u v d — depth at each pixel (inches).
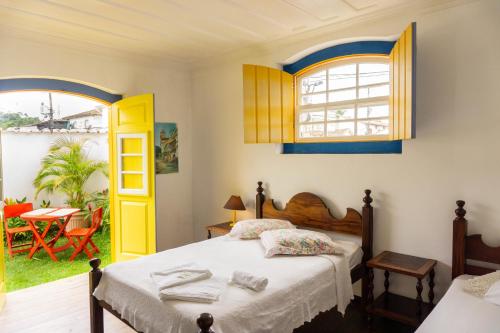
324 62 148.6
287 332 89.6
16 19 126.3
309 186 150.6
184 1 112.0
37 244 203.2
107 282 101.8
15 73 140.6
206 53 172.9
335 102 146.9
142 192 168.9
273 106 152.2
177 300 82.7
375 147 133.6
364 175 133.9
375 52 133.4
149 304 86.0
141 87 180.5
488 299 88.7
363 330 117.3
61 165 265.7
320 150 148.9
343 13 123.0
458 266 110.0
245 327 79.2
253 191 171.8
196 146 200.1
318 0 112.3
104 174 285.6
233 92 177.9
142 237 171.2
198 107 197.3
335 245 118.6
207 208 195.9
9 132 263.3
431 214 118.3
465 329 76.1
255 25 134.2
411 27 101.7
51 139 279.7
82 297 143.9
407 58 105.5
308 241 118.4
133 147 174.1
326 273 106.8
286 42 150.9
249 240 136.9
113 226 182.4
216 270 103.0
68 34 142.3
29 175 271.7
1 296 132.5
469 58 108.9
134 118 169.2
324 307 104.3
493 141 105.8
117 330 117.3
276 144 161.0
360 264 128.7
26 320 124.4
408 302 120.4
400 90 112.3
